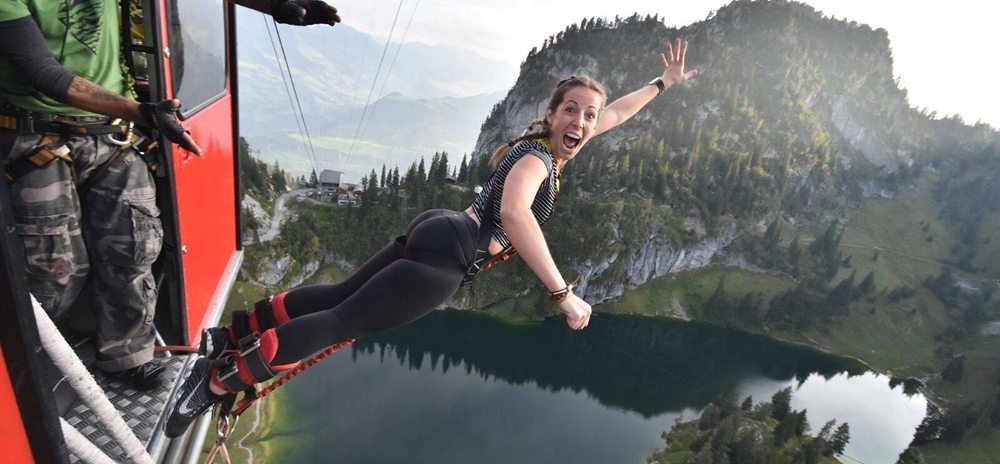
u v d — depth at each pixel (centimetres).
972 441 14625
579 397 13625
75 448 194
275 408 10831
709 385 15362
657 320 19400
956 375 17912
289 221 17275
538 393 13488
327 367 13012
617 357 16125
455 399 12562
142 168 305
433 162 19975
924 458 13888
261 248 15875
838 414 15288
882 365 18688
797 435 12962
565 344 16188
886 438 14475
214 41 433
